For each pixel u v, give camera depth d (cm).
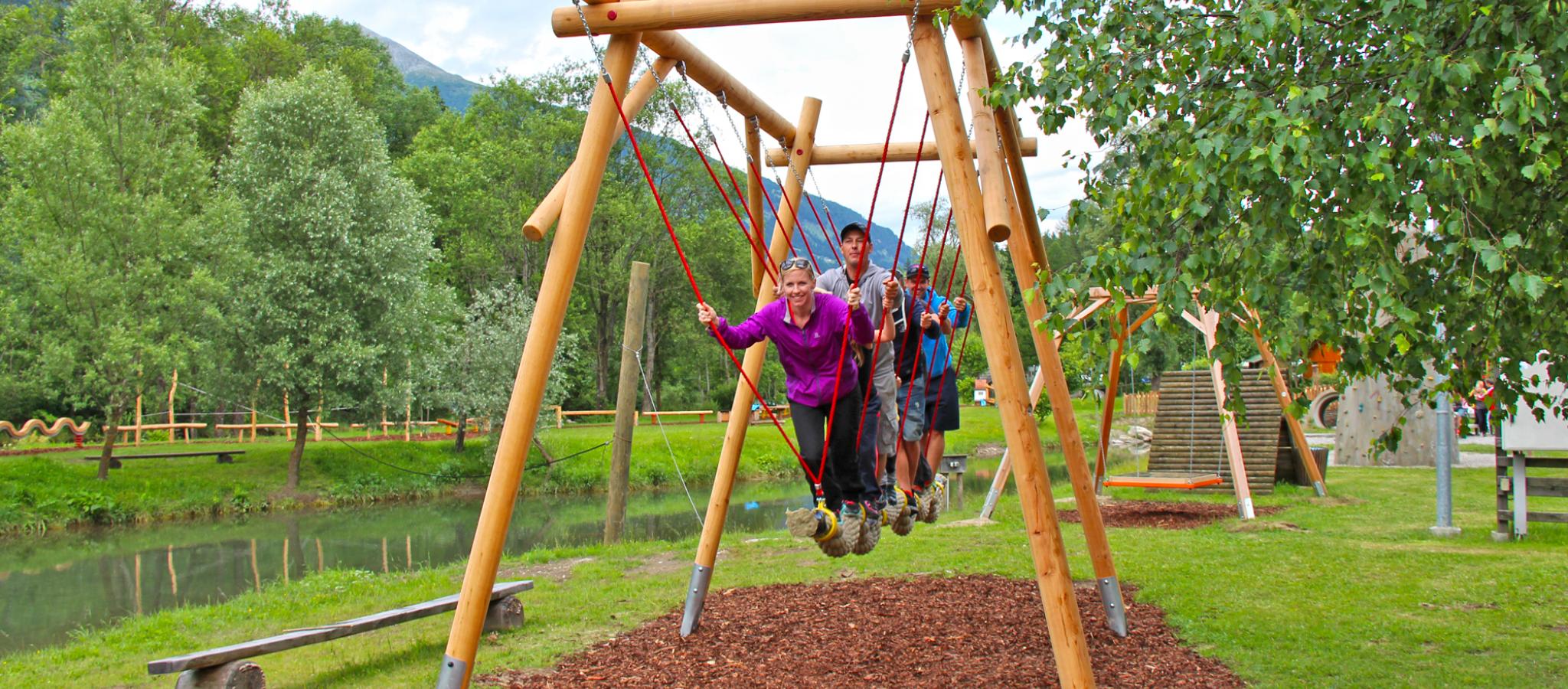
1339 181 332
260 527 2020
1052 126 391
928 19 489
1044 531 473
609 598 816
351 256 2575
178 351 2358
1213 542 1000
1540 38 327
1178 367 4134
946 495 1503
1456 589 723
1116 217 375
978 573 845
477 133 4472
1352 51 370
